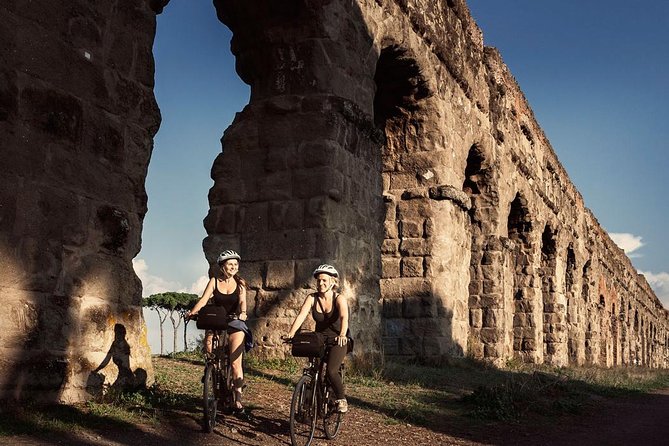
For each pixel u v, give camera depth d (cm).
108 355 764
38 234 696
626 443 893
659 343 8956
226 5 1341
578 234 3700
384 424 868
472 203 2284
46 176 710
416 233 1809
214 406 694
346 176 1306
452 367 1738
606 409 1297
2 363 652
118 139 804
